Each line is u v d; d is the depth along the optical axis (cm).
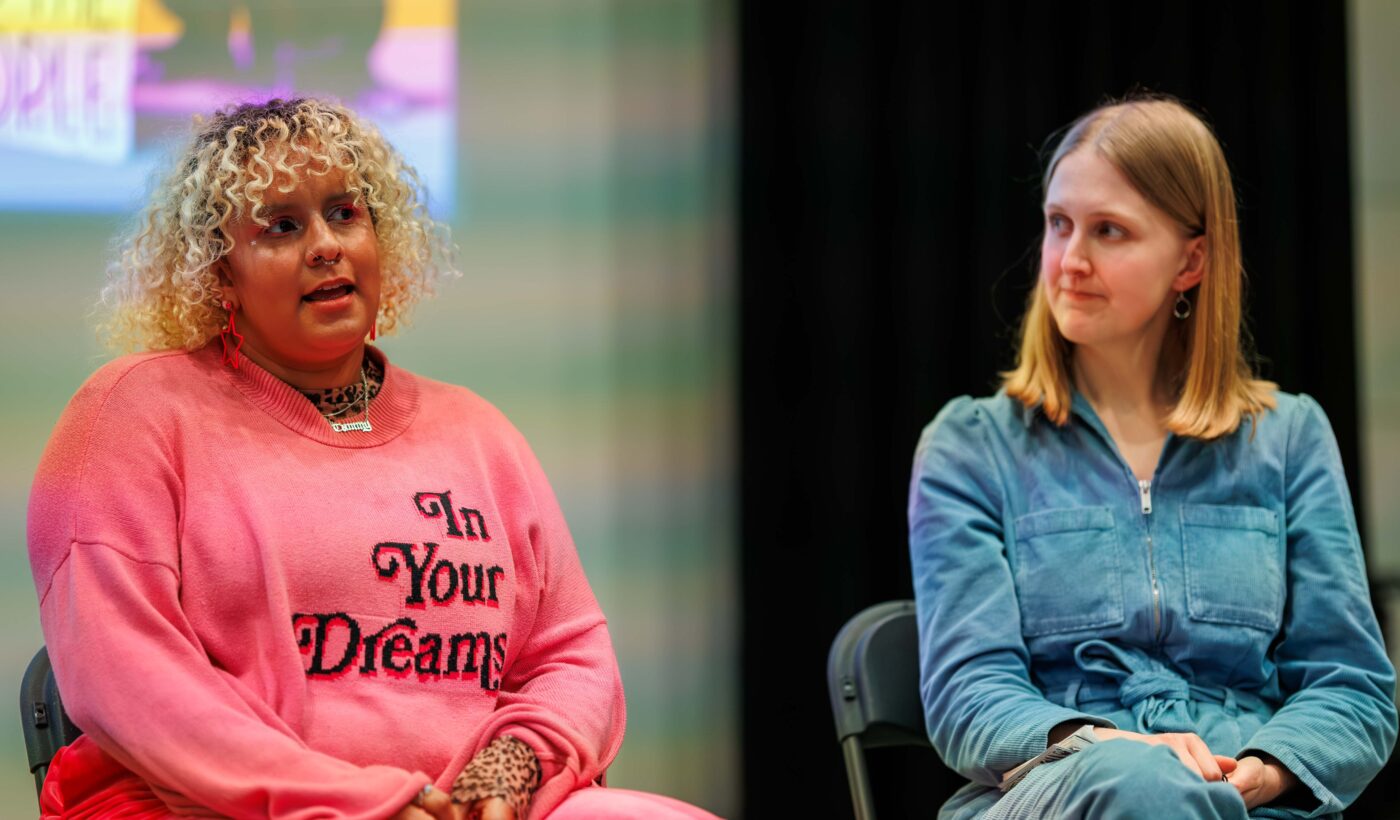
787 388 421
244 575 193
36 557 192
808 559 418
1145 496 231
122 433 195
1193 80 424
